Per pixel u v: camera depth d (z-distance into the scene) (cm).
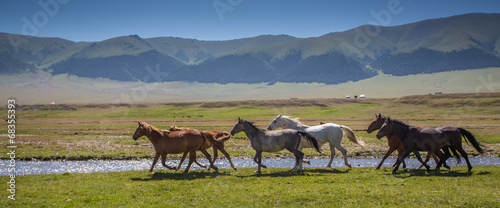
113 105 14912
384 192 1381
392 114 9462
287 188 1475
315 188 1465
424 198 1288
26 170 2298
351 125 5988
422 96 11512
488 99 10219
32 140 3950
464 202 1232
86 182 1672
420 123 6350
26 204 1275
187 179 1733
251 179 1706
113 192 1461
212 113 11262
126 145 3606
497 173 1750
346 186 1503
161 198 1355
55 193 1447
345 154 2122
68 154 2834
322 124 2192
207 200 1319
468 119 7319
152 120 8419
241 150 3156
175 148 1894
